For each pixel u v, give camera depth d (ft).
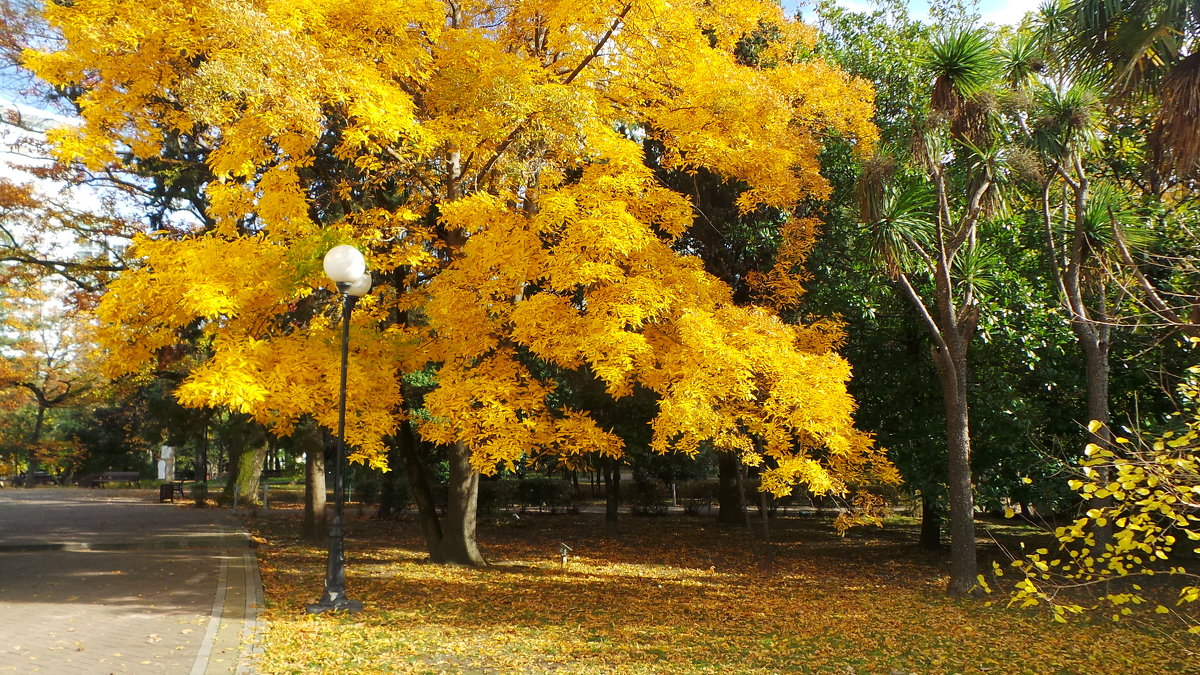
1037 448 42.50
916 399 47.21
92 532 56.59
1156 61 27.81
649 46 36.22
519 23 39.93
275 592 34.76
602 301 29.86
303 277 30.73
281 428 34.12
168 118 32.65
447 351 35.45
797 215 45.78
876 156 34.86
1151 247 34.65
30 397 129.49
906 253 34.78
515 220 32.32
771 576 43.34
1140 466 15.40
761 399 33.12
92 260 62.23
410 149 35.50
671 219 34.14
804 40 44.88
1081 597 36.19
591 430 32.42
